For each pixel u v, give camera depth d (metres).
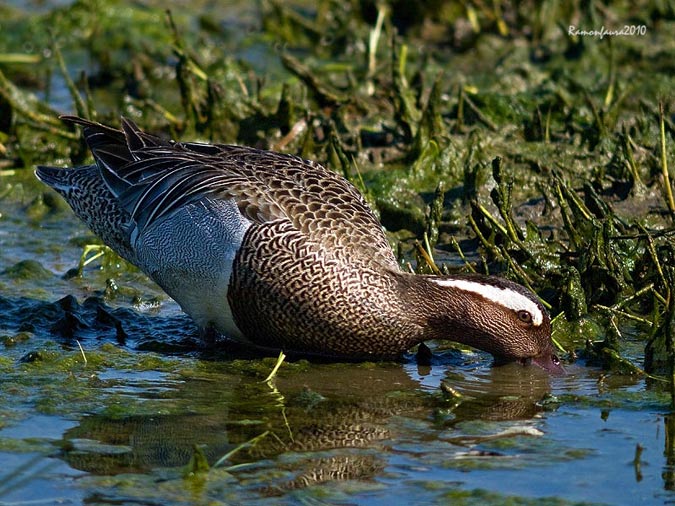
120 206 13.62
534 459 10.30
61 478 9.94
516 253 14.69
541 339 12.60
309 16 25.88
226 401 11.68
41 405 11.47
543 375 12.48
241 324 12.78
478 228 15.41
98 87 22.94
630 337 13.38
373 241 12.72
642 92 21.00
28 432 10.85
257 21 25.78
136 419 11.19
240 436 10.79
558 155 17.83
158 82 22.58
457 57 23.34
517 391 11.99
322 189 12.90
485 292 12.61
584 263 13.94
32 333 13.62
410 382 12.31
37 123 19.62
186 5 26.91
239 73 21.97
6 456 10.34
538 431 10.92
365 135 19.06
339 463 10.24
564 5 24.00
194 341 13.53
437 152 17.64
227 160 13.38
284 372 12.56
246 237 12.37
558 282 13.99
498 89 21.47
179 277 12.91
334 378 12.40
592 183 16.98
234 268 12.44
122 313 14.27
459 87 19.06
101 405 11.52
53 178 14.48
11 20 25.06
